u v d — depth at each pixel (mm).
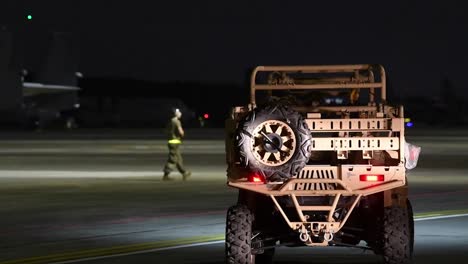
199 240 16688
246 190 12258
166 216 20812
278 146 11844
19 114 130750
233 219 12227
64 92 148750
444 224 18891
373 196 12984
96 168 40719
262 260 13812
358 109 13156
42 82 153625
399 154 12258
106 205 23516
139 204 23734
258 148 11891
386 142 12273
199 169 39312
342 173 12227
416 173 36812
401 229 12000
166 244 16156
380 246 12391
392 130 12250
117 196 26219
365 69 13289
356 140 12305
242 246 12102
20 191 28297
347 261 14320
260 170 11883
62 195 26734
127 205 23484
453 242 16203
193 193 27094
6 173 37438
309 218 12258
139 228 18578
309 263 14148
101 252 15203
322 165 12305
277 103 12117
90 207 23031
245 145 11859
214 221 19781
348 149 12312
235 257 12117
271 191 12062
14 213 21672
